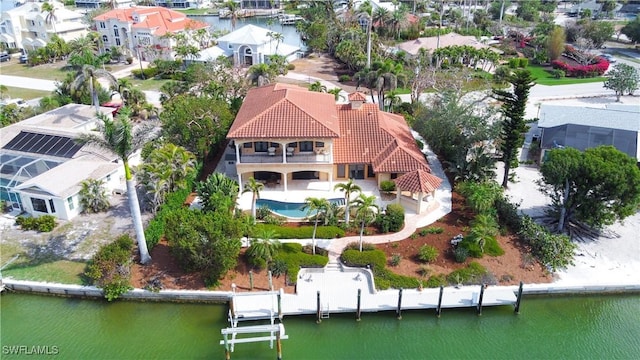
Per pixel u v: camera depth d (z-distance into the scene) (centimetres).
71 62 8044
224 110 5612
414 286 3816
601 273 3984
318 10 13175
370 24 9719
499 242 4259
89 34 10838
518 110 4797
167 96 7519
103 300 3781
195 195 5006
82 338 3462
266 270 3944
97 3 17062
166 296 3747
